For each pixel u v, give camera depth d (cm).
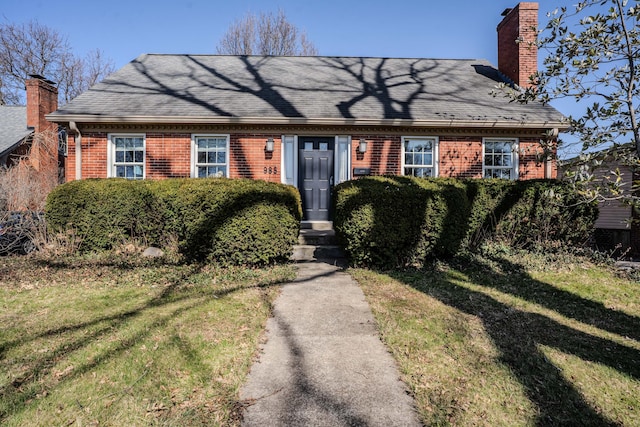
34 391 261
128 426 227
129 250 697
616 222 1070
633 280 547
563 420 239
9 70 2566
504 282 534
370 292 487
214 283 528
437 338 352
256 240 603
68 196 707
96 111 878
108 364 297
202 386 271
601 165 494
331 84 1073
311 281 541
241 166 924
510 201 728
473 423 235
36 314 410
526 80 1029
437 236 615
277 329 374
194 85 1040
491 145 956
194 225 612
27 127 1570
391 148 939
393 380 283
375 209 594
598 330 380
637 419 242
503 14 1134
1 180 840
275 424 232
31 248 722
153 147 912
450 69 1204
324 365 305
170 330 362
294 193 662
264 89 1024
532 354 323
